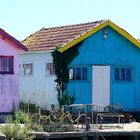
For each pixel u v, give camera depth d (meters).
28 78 36.47
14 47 31.14
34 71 35.75
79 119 29.89
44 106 33.34
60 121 27.77
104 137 27.59
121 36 34.91
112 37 34.69
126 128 28.70
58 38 35.03
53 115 28.44
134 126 29.77
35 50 35.03
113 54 34.69
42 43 35.75
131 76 35.25
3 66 30.86
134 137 27.84
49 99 33.84
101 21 34.47
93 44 34.00
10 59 31.08
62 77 32.97
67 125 27.75
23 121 28.16
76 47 33.38
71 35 34.28
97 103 33.97
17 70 31.20
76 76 33.47
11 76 31.00
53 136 25.98
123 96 34.91
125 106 34.91
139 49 35.50
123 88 34.91
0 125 25.48
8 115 30.41
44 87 34.50
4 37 30.70
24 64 37.00
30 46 36.56
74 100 33.09
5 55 30.89
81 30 34.50
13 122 26.95
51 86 33.69
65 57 33.03
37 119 28.09
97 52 34.12
